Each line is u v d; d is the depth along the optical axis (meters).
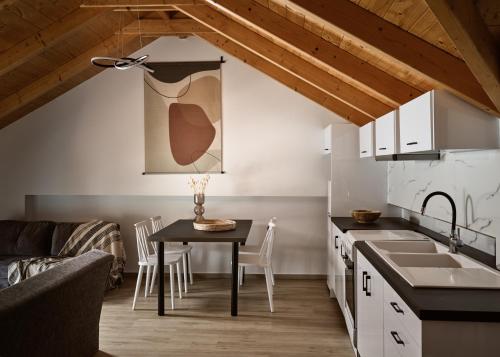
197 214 4.51
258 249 4.55
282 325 3.59
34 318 2.15
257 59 4.73
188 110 5.07
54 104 5.16
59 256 4.70
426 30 2.11
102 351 3.09
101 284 2.97
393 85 3.01
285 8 2.87
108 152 5.14
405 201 3.85
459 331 1.50
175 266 5.21
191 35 4.98
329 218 4.61
